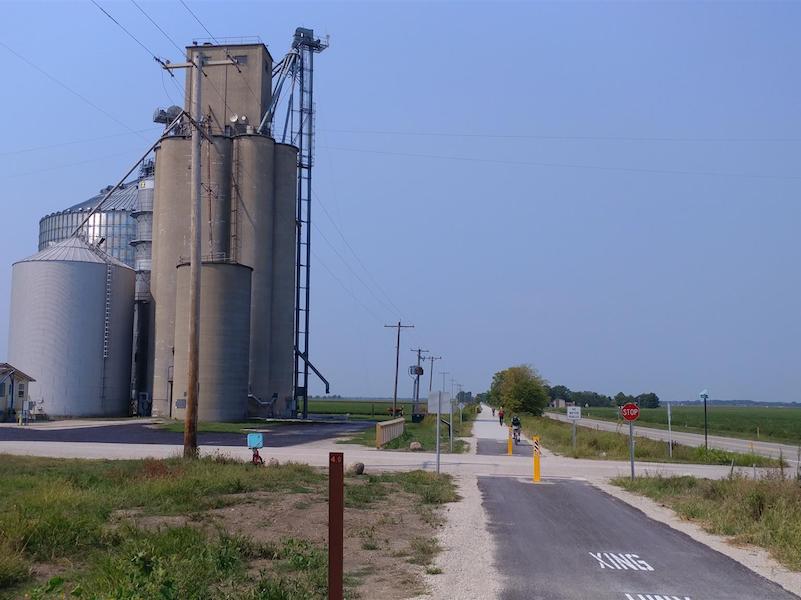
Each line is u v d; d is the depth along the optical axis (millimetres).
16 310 70438
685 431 80062
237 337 63500
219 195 74438
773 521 14719
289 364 77688
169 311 72875
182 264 64312
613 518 16906
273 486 19781
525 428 66562
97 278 71438
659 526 15852
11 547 9891
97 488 17422
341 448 38750
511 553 12367
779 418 129000
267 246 75938
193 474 20203
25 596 7785
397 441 44031
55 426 54656
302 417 83312
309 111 85750
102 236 92312
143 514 14492
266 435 49312
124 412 74312
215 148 67875
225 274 63031
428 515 16500
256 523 14188
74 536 10828
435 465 30375
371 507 17578
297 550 11016
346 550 12070
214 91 79000
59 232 98812
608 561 11906
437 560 11555
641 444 42094
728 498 17703
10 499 14750
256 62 79375
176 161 74688
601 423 96125
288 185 78688
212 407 62312
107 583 7926
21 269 70312
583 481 25625
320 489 20031
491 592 9602
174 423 58219
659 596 9664
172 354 72188
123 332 74062
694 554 12703
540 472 27938
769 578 10906
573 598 9422
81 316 70188
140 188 86625
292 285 78750
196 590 7996
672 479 23875
